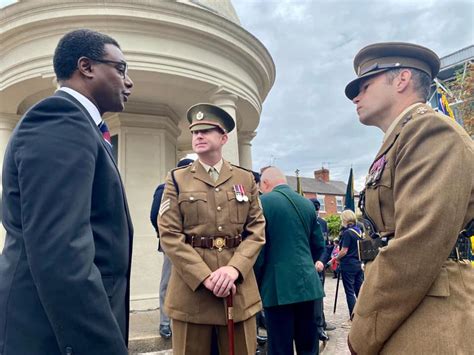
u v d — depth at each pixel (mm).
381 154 1521
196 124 2566
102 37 1557
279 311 2953
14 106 6180
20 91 5770
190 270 2215
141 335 4020
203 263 2258
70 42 1502
